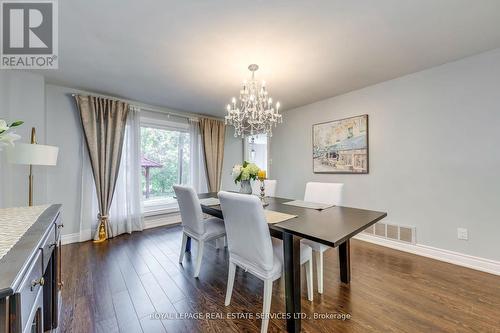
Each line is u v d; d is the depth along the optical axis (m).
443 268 2.26
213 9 1.54
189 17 1.62
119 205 3.38
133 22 1.68
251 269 1.52
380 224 2.95
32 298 0.79
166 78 2.70
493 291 1.83
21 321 0.64
